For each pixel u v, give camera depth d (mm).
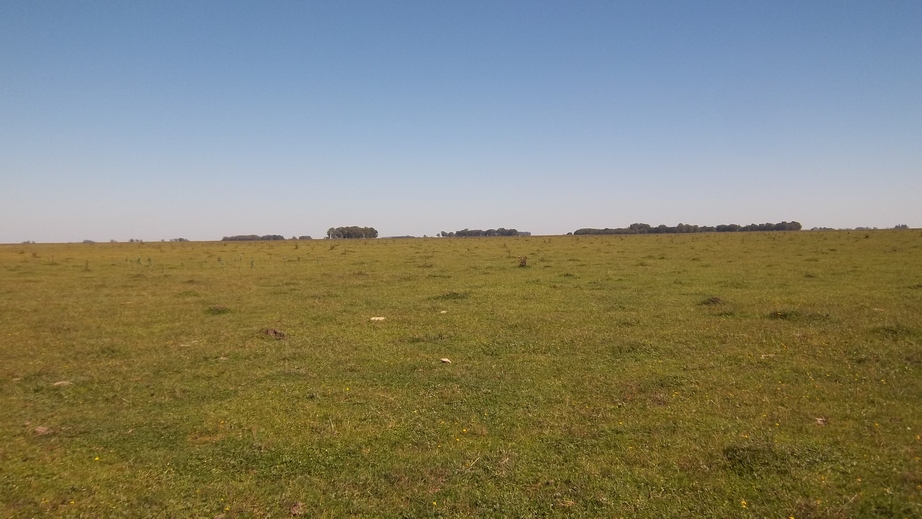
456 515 6531
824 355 12648
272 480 7504
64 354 14516
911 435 8320
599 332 15789
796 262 33812
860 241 52938
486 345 14711
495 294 23594
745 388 10719
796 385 10781
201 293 25703
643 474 7355
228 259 47656
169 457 8266
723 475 7281
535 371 12266
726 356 12945
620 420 9273
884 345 13188
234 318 19375
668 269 31906
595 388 10984
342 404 10414
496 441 8555
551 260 40500
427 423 9367
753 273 28688
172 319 19297
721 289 23375
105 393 11367
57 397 11172
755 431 8633
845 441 8180
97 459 8234
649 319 17406
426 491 7062
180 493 7188
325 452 8305
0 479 7613
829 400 9938
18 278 32719
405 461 7918
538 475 7410
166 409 10375
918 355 12281
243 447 8555
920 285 22297
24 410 10438
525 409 9938
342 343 15305
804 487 6910
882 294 20531
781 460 7570
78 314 20344
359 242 89000
